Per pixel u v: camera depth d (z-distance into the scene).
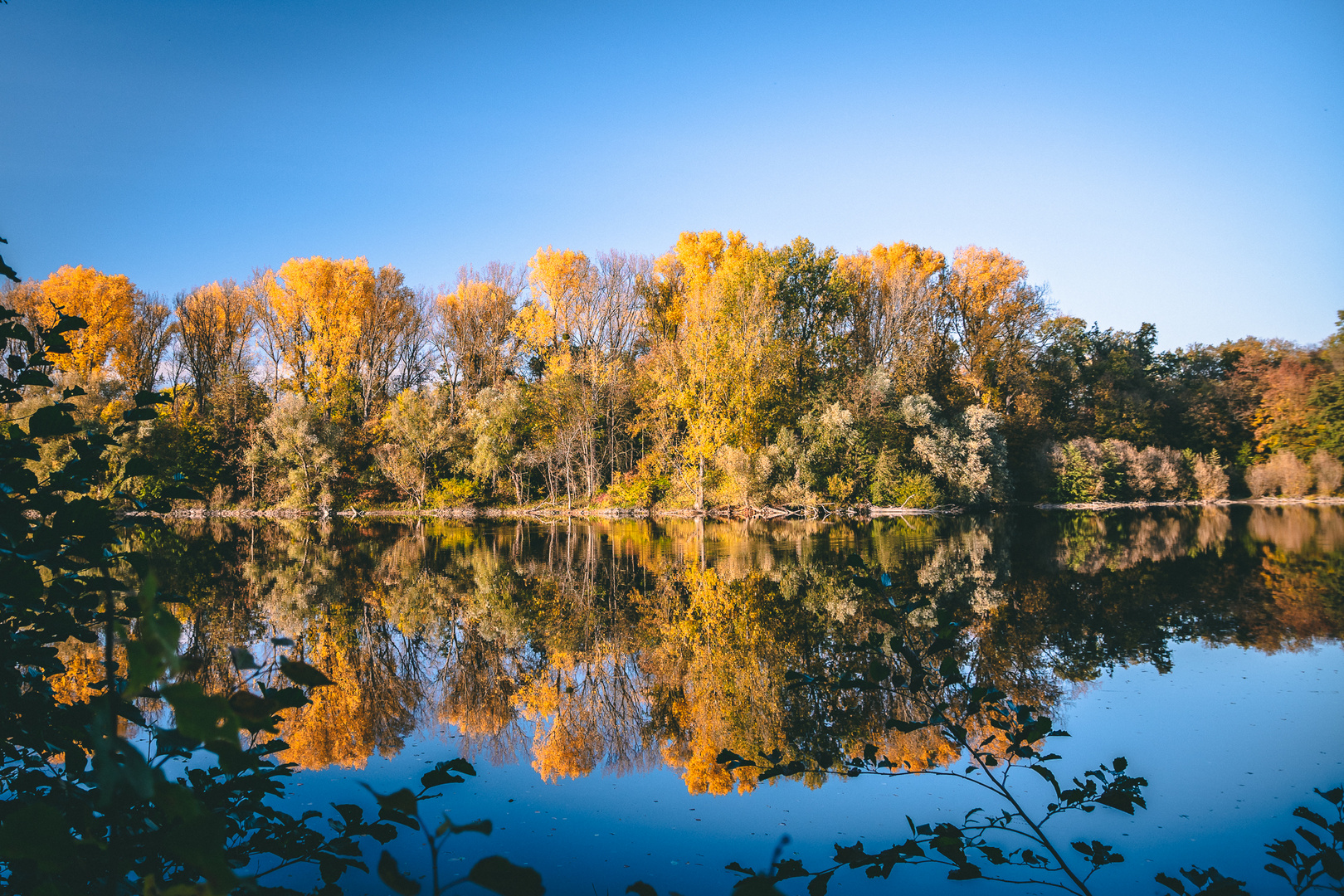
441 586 14.05
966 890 3.71
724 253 38.66
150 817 1.25
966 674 7.40
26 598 1.20
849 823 4.63
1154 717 6.22
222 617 11.08
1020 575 13.76
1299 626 9.56
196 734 0.44
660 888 3.94
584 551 19.45
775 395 30.75
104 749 0.50
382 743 6.26
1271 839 4.21
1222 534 20.38
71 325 1.65
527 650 9.40
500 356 40.53
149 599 0.45
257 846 1.78
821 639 9.20
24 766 1.54
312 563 17.05
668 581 14.31
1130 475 32.31
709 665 8.35
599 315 39.75
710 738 6.13
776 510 28.80
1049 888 3.73
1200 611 10.50
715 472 30.14
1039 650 8.38
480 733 6.49
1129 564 15.02
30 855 0.52
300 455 31.44
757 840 4.46
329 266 38.56
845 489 28.33
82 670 6.23
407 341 42.34
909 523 25.89
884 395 29.89
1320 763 5.23
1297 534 20.03
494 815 4.85
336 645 9.62
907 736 5.55
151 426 21.62
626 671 8.41
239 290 40.69
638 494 31.41
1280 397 31.27
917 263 39.72
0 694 1.44
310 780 5.40
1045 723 1.93
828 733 5.88
